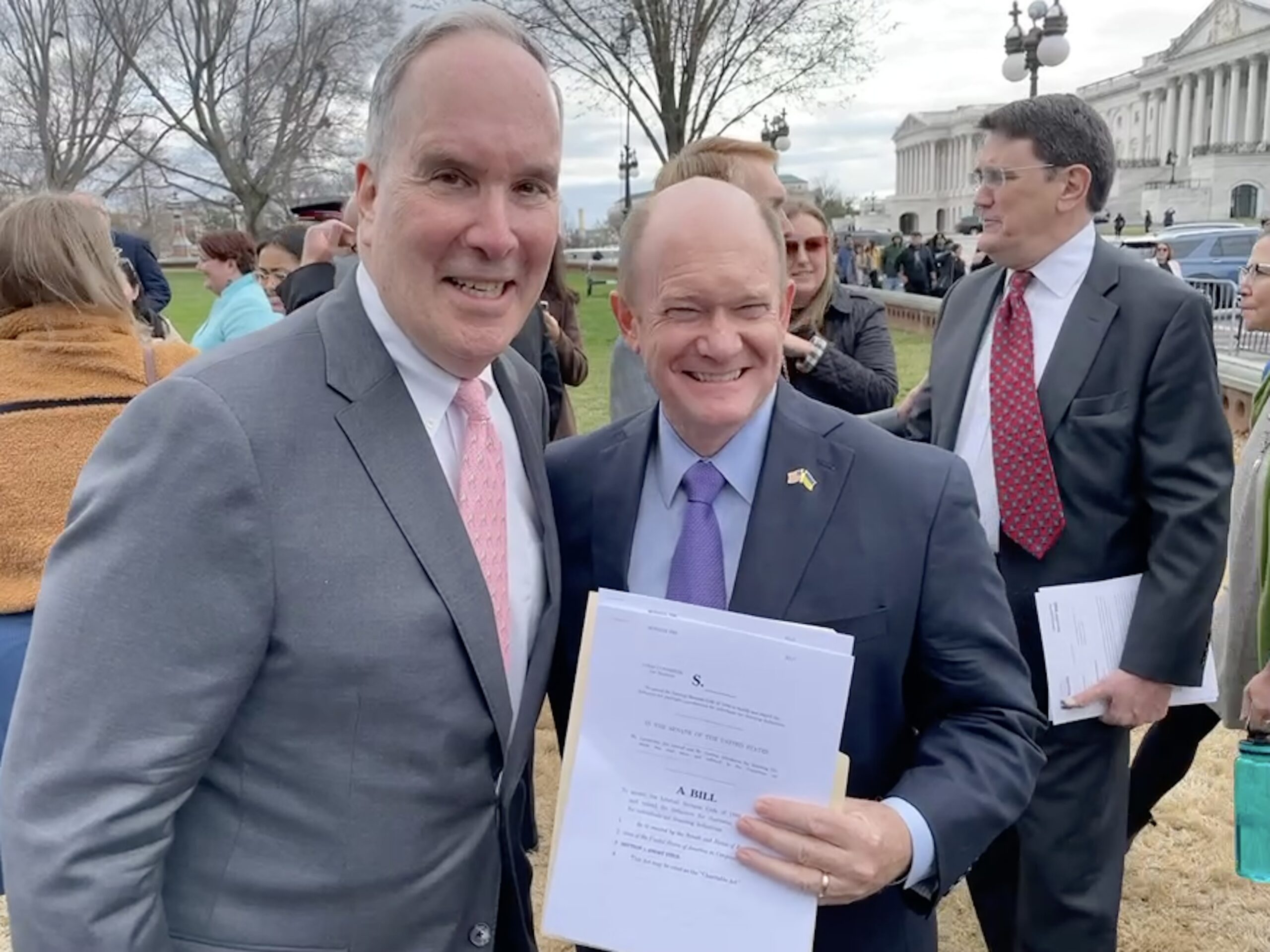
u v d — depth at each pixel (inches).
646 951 51.9
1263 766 90.4
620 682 52.6
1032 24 490.3
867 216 3378.4
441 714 50.3
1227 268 701.9
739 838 51.8
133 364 91.0
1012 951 93.1
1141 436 84.5
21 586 86.1
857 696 58.1
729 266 54.8
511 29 51.4
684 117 535.8
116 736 43.9
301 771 48.4
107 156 911.7
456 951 54.0
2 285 88.4
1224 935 111.0
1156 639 83.2
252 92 911.7
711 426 57.4
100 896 43.3
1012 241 86.4
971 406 93.6
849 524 58.2
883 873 51.8
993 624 59.1
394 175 49.9
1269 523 98.6
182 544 44.6
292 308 160.6
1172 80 2930.6
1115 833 90.0
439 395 54.0
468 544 51.7
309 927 49.0
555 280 157.0
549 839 130.1
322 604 47.3
